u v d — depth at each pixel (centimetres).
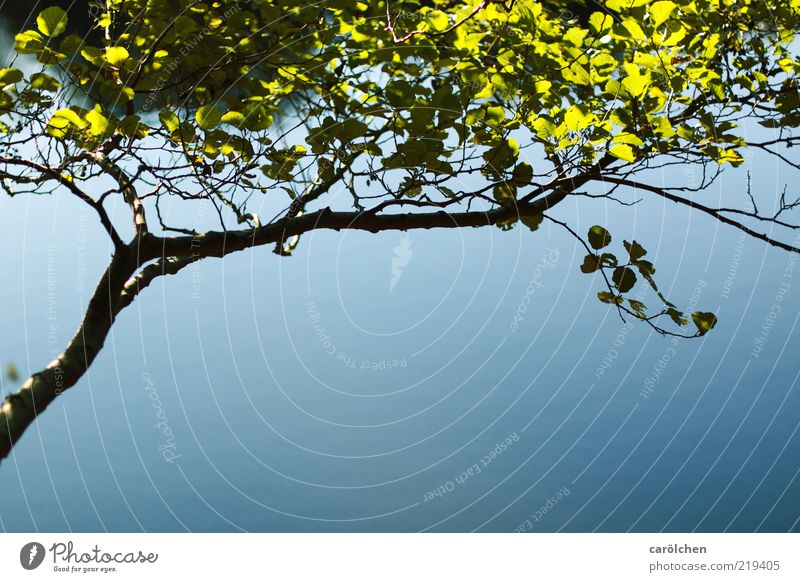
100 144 254
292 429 709
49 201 770
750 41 332
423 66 318
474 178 401
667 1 282
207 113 262
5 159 241
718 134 290
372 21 314
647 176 803
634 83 269
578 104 267
